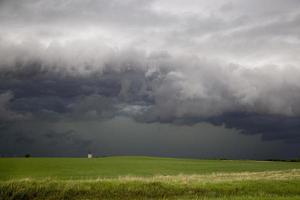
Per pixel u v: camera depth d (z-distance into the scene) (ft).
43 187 102.89
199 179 123.24
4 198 96.43
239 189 111.14
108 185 107.04
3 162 220.23
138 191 105.19
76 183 107.24
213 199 93.45
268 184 117.29
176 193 105.91
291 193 109.70
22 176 141.69
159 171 183.01
